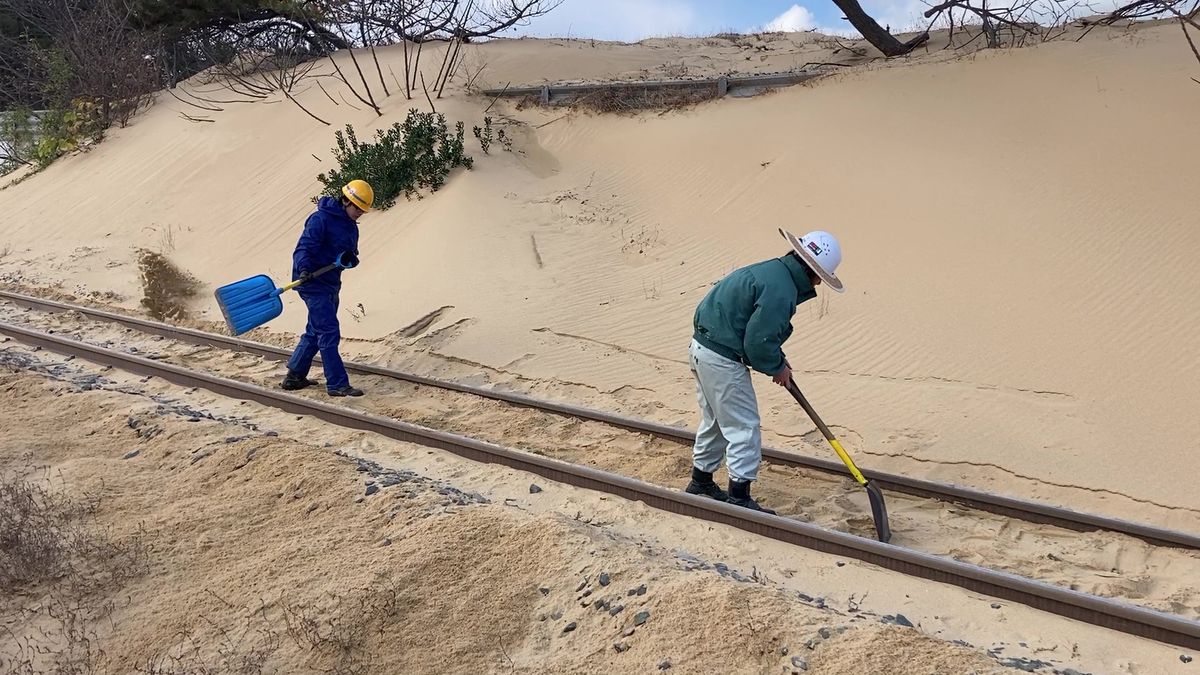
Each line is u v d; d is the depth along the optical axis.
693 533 5.27
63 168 21.25
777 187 12.49
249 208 16.36
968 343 8.43
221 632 4.22
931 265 9.93
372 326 10.50
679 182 13.61
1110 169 10.83
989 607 4.43
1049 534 5.36
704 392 5.38
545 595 4.47
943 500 5.84
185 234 16.22
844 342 8.80
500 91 17.88
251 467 6.04
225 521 5.31
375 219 14.42
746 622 4.02
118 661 4.09
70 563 4.84
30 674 3.99
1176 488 5.93
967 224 10.52
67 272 14.74
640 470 6.42
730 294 5.16
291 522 5.30
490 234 12.30
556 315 10.13
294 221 15.23
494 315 10.24
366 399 8.29
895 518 5.61
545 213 13.06
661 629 4.06
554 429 7.39
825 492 6.06
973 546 5.20
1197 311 8.22
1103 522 5.30
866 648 3.80
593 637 4.13
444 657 4.04
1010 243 9.98
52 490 5.76
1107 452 6.47
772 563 4.92
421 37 21.42
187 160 18.94
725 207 12.54
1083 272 9.21
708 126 14.89
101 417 7.30
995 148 11.91
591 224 12.69
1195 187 10.11
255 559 4.86
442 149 14.65
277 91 21.22
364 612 4.27
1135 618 4.12
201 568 4.82
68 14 24.52
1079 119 12.04
